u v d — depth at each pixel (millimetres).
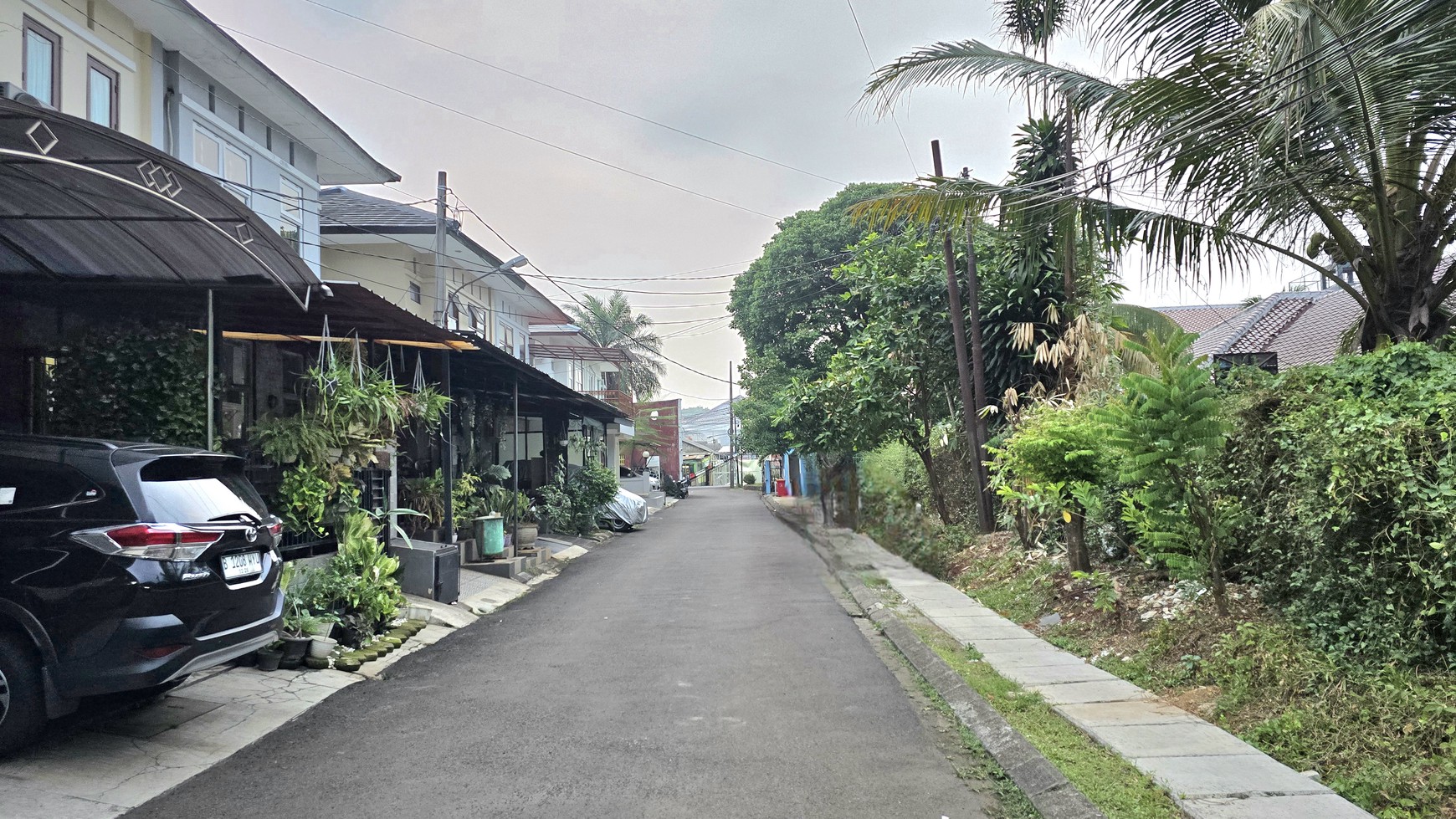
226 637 5848
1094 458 9570
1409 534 5750
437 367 15188
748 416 39062
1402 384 7277
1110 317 12312
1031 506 11180
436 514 14438
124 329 8164
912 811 4719
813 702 6930
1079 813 4496
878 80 11180
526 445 25812
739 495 55406
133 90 11812
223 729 6168
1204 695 6488
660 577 14922
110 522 5438
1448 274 8891
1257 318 23328
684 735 6062
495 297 27625
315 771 5355
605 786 5094
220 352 8914
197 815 4664
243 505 6336
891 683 7523
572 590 13742
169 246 7617
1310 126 7781
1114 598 8680
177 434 8172
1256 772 4957
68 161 5617
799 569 15570
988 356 15617
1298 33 7152
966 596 11766
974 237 15797
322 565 9516
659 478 49250
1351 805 4488
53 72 10328
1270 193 8750
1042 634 9125
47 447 5750
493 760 5551
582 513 23266
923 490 18047
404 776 5258
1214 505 7891
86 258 7660
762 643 9211
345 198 24188
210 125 13398
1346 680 5699
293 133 15750
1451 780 4457
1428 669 5617
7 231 7168
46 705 5312
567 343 36562
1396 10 6871
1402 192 8742
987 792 5004
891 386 16406
